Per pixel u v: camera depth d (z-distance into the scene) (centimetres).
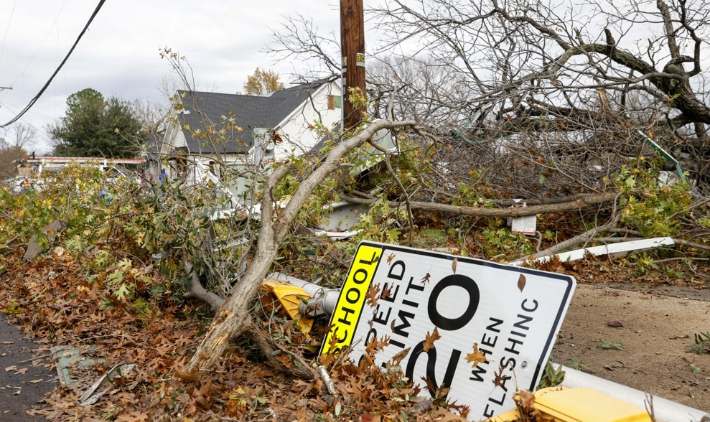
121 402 346
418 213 939
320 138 920
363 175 858
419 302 354
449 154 945
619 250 779
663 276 749
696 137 1181
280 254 595
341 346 390
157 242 590
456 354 320
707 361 422
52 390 401
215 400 343
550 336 285
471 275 334
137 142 778
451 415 289
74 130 4197
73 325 542
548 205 850
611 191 886
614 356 441
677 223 836
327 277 573
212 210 537
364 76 830
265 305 466
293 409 332
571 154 944
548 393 263
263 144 650
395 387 331
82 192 1062
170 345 451
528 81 986
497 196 965
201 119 694
